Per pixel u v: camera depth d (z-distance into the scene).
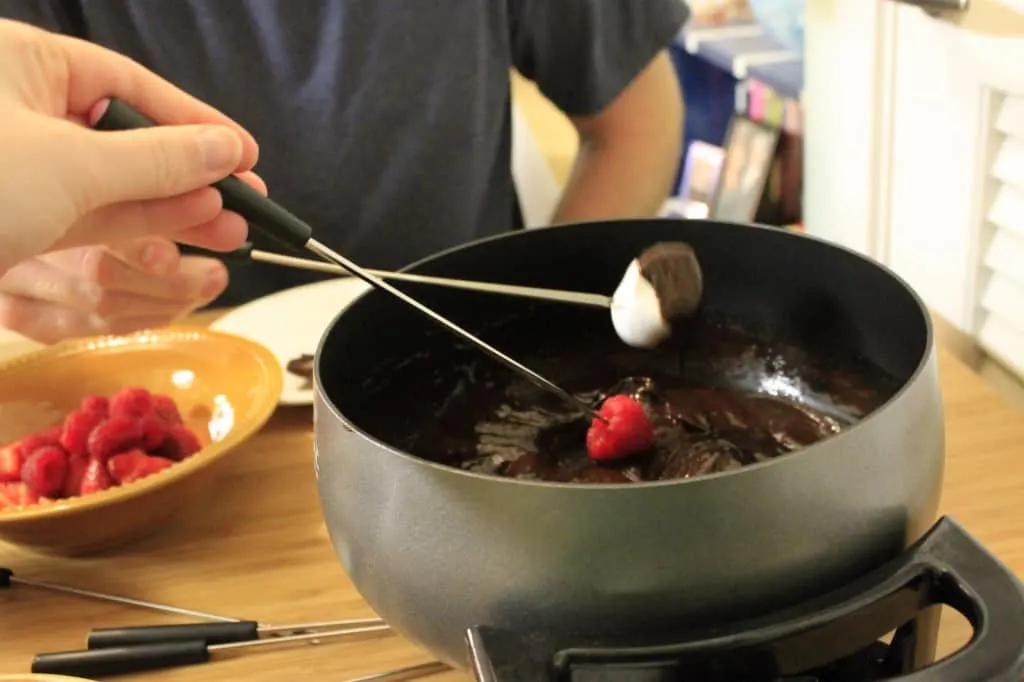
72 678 0.47
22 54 0.48
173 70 0.81
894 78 0.73
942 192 0.71
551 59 0.87
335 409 0.44
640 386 0.56
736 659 0.39
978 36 0.65
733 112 1.23
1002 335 0.68
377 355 0.53
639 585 0.39
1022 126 0.63
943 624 0.49
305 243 0.49
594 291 0.57
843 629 0.40
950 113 0.69
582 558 0.39
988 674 0.38
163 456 0.60
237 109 0.82
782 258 0.54
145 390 0.62
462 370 0.56
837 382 0.53
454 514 0.40
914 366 0.48
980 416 0.60
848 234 0.82
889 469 0.41
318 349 0.48
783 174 1.07
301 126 0.82
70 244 0.48
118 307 0.61
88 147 0.44
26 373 0.65
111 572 0.56
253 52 0.81
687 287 0.54
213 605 0.53
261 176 0.83
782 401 0.55
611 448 0.50
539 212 1.20
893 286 0.49
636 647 0.39
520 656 0.40
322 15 0.80
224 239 0.51
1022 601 0.39
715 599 0.40
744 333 0.56
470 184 0.85
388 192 0.84
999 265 0.67
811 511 0.40
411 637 0.44
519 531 0.40
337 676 0.49
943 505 0.55
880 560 0.42
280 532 0.57
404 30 0.81
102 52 0.52
